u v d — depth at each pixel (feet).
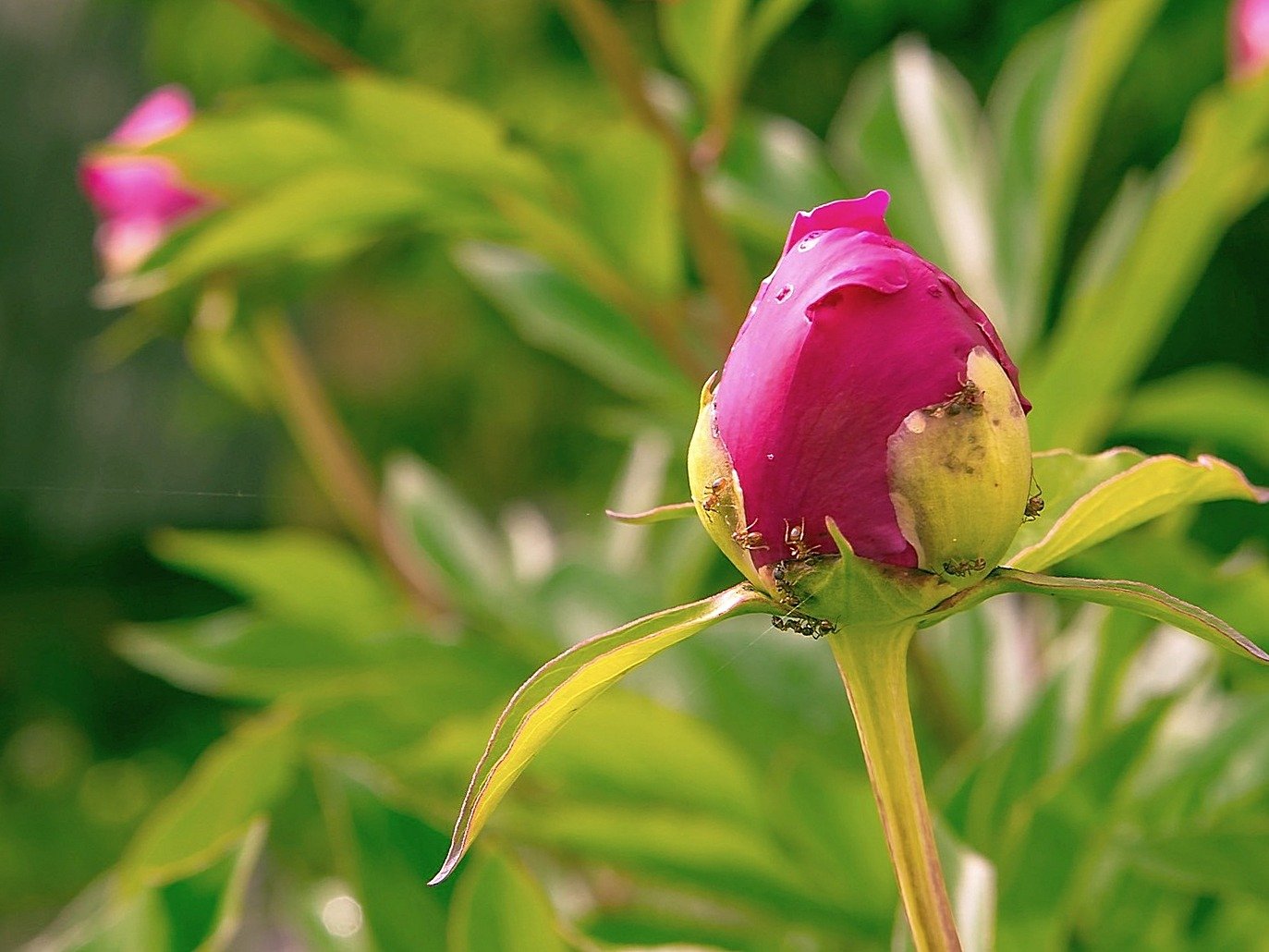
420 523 3.23
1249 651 1.73
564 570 2.93
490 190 2.47
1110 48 2.49
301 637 3.08
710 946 2.30
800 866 2.23
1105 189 6.70
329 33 8.64
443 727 2.28
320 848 5.30
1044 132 2.78
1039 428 2.43
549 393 9.12
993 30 6.77
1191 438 3.26
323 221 2.52
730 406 1.77
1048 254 2.71
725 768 2.29
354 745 2.52
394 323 10.78
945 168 2.83
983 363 1.76
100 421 13.33
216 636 3.08
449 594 3.13
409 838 2.20
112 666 12.30
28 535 13.23
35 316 13.33
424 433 9.66
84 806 10.46
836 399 1.76
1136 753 2.11
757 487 1.77
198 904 2.14
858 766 2.50
